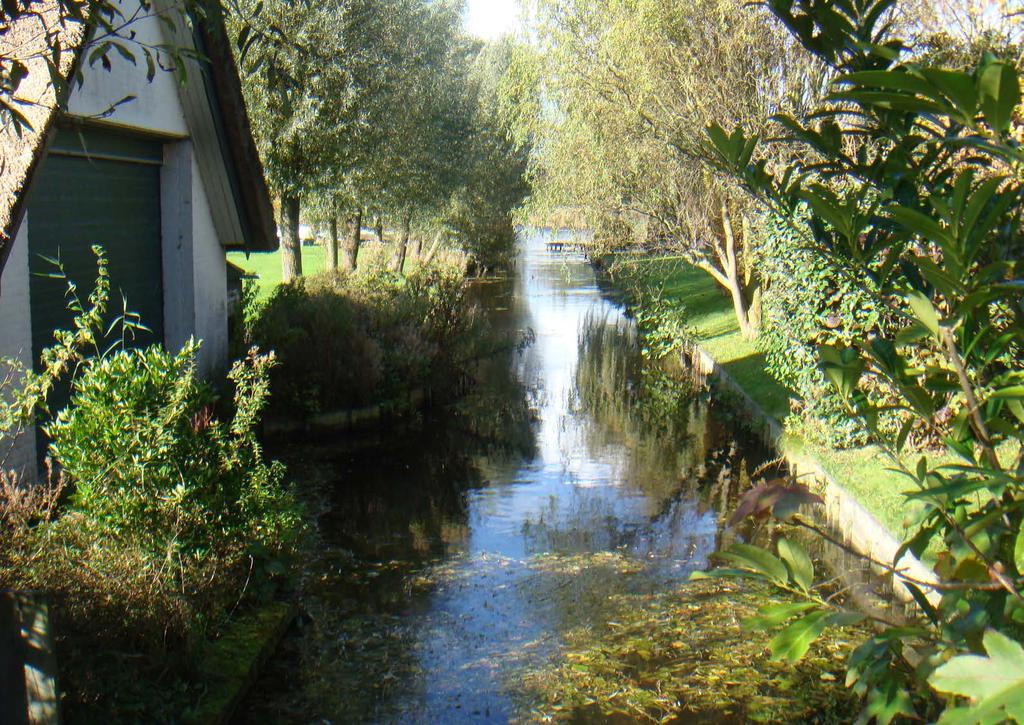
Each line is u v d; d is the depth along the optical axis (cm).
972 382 203
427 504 1081
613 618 727
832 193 200
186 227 1115
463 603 764
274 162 1941
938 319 173
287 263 2248
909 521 220
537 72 1938
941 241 166
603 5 1839
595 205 1986
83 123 883
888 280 213
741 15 1593
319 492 1118
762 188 228
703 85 1653
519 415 1599
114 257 1007
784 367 1234
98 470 560
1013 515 194
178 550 577
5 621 356
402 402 1503
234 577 651
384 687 603
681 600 765
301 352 1351
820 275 1066
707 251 2234
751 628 188
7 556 489
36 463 776
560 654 659
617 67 1786
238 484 636
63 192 906
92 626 493
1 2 417
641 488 1156
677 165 1770
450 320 1822
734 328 2236
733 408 1588
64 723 446
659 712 573
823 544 905
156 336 1105
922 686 216
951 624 186
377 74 1919
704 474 1223
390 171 2175
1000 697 123
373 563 867
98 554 527
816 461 1064
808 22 210
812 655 643
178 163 1107
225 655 593
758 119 1559
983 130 160
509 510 1062
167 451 574
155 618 526
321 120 1880
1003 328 206
